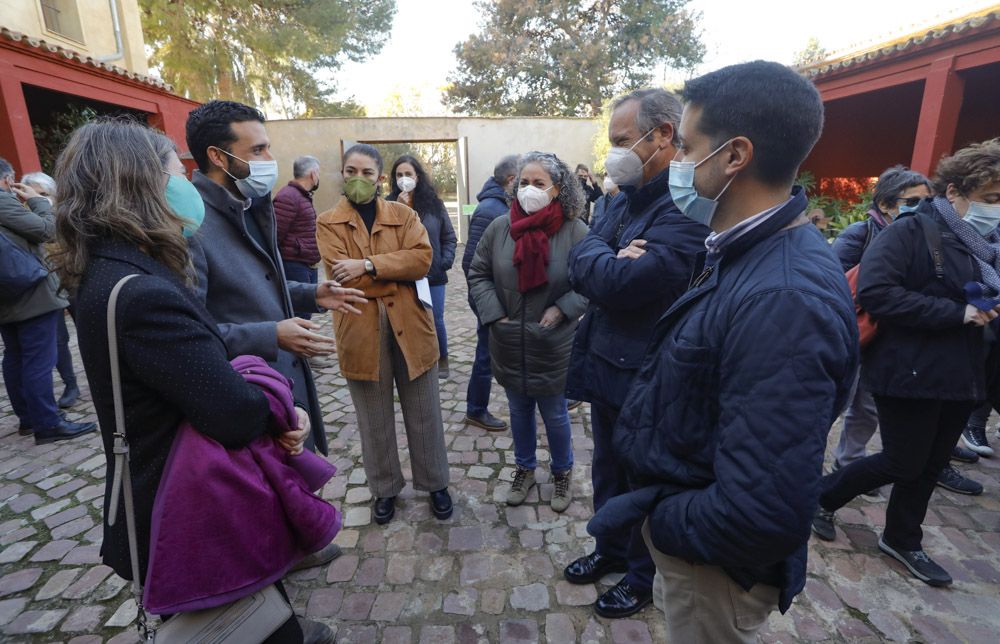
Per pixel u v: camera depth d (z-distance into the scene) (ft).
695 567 3.52
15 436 11.44
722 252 3.37
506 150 42.98
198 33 48.34
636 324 5.70
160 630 3.60
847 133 34.88
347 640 6.15
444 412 12.34
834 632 6.14
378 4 56.44
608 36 68.74
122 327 3.22
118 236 3.42
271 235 6.25
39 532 8.16
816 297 2.82
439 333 13.93
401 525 8.18
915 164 22.75
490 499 8.85
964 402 6.49
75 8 29.17
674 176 3.50
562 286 7.64
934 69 21.71
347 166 7.59
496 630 6.27
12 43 21.17
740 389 2.88
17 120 21.67
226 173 5.67
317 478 4.39
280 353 6.29
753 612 3.52
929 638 6.07
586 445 10.69
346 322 7.56
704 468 3.27
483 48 70.44
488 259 8.38
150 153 3.55
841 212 30.60
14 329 10.89
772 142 3.05
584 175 24.85
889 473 6.79
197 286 5.11
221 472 3.51
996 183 6.03
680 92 3.49
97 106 29.35
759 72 3.07
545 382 7.89
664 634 6.16
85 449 10.84
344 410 12.50
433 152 81.20
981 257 6.22
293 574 7.14
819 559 7.34
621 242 5.89
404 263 7.39
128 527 3.53
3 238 9.78
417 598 6.75
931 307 6.07
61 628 6.35
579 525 8.15
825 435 2.77
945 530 7.98
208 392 3.39
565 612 6.51
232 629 3.72
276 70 52.90
